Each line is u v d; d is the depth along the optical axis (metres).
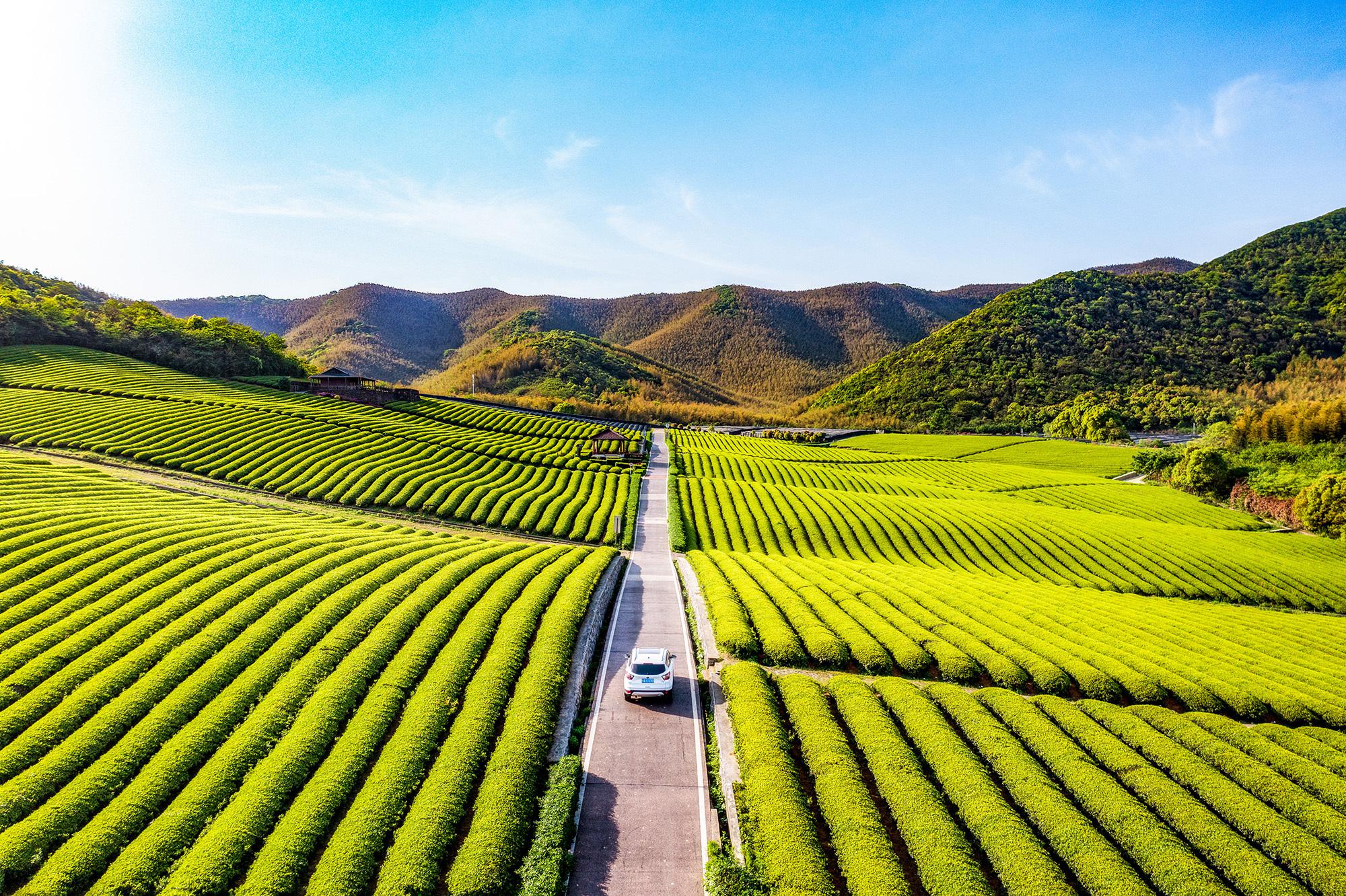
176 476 72.12
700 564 53.56
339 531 53.19
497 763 24.05
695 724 28.39
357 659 31.25
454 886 18.52
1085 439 169.12
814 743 26.06
